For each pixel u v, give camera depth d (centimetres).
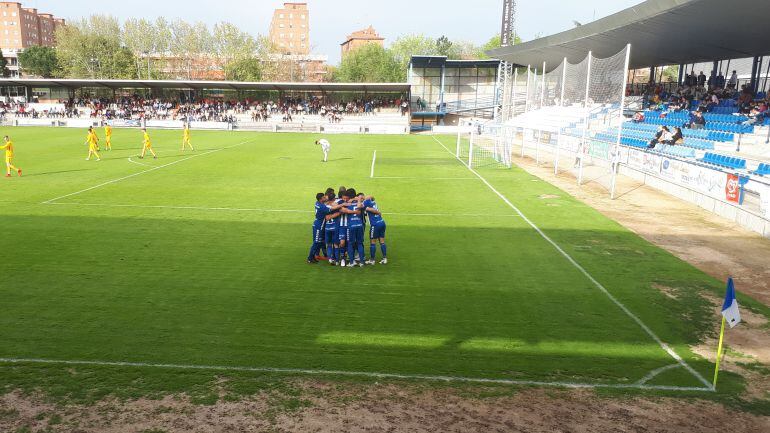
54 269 1065
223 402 612
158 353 728
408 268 1114
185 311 872
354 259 1120
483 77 6272
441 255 1207
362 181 2252
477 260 1174
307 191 1977
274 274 1060
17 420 573
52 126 5384
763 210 1430
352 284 1012
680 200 1897
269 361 711
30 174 2270
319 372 685
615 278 1068
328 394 634
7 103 5934
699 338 807
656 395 648
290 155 3178
